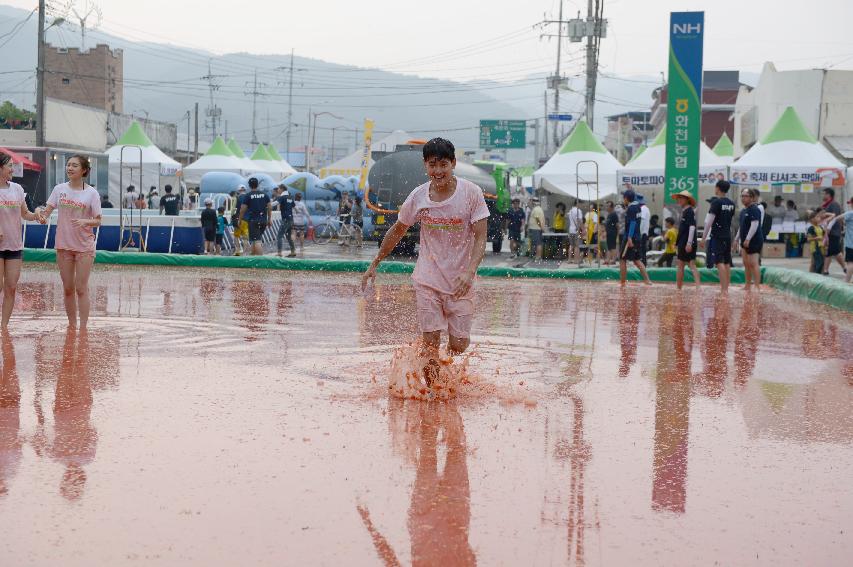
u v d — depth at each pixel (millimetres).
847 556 3684
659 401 6621
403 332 9984
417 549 3656
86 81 74812
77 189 9734
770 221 26219
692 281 19109
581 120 31078
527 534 3854
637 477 4707
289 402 6262
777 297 15609
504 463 4898
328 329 10156
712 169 28609
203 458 4852
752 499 4383
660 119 75938
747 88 48781
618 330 10680
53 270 17750
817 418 6160
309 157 92188
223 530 3812
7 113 57281
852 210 19297
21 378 6938
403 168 29359
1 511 3982
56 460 4758
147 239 23500
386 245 6645
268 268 19844
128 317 10828
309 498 4242
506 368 7883
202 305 12375
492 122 84875
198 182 42562
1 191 9422
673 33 22016
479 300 14320
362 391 6695
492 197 35406
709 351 9125
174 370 7395
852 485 4633
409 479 4574
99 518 3924
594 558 3611
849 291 13430
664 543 3787
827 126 37188
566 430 5676
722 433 5695
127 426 5508
